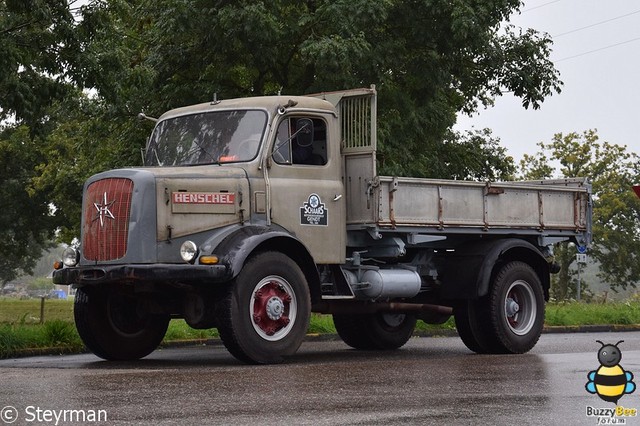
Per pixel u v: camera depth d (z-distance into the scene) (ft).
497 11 102.22
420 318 58.54
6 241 238.68
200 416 28.94
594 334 83.61
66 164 187.11
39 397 33.09
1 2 75.25
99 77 75.97
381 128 98.58
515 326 56.85
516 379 39.14
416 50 103.35
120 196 47.80
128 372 41.78
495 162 124.36
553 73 110.01
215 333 69.41
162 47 99.25
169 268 46.29
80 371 42.63
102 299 50.93
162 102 99.96
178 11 93.09
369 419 28.43
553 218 60.18
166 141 53.16
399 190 52.95
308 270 50.16
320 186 51.93
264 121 50.88
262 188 49.90
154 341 52.60
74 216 192.85
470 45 100.07
